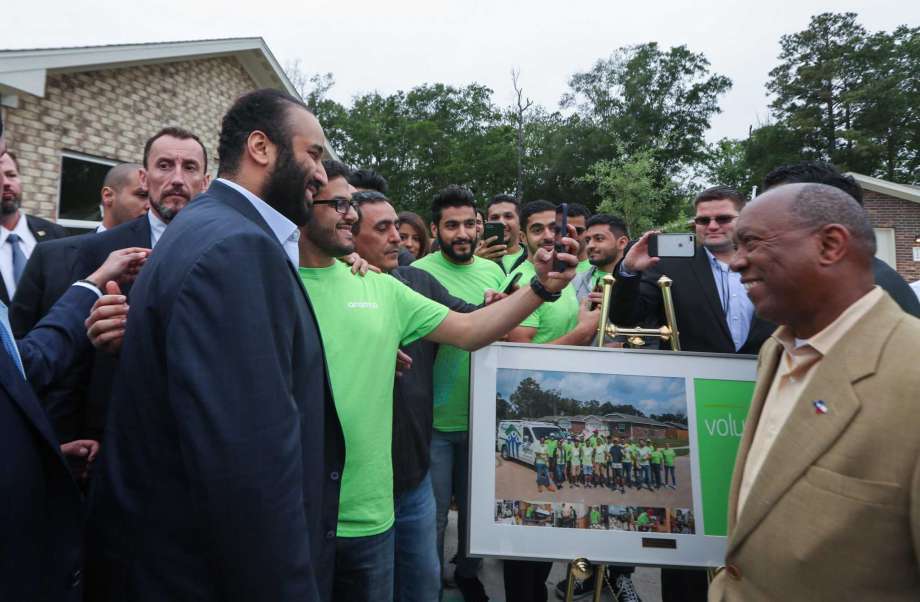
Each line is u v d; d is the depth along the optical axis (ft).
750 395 6.59
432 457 9.50
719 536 6.33
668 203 137.59
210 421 3.55
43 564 3.83
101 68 24.47
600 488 6.52
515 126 159.74
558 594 11.35
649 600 11.44
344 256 7.05
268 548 3.60
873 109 136.46
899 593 3.70
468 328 6.89
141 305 4.01
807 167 6.36
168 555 3.86
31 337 5.05
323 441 4.77
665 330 7.02
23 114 21.49
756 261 4.36
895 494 3.60
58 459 3.92
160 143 7.97
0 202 4.11
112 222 11.46
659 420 6.63
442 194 10.61
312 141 4.79
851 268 4.14
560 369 6.80
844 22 146.10
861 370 3.86
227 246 3.85
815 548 3.84
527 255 12.89
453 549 13.37
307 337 4.66
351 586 6.39
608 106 158.10
